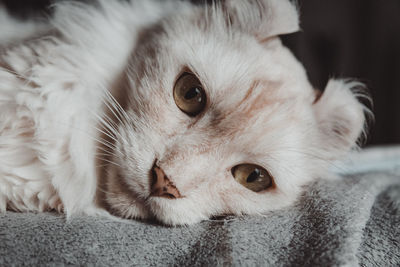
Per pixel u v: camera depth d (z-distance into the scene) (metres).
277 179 0.24
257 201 0.24
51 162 0.22
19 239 0.18
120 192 0.22
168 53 0.23
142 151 0.22
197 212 0.22
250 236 0.19
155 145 0.22
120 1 0.27
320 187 0.24
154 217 0.22
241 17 0.25
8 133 0.21
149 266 0.18
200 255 0.19
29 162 0.22
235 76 0.23
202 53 0.23
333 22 0.48
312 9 0.47
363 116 0.27
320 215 0.20
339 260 0.17
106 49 0.24
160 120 0.22
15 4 0.34
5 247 0.17
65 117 0.22
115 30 0.25
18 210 0.21
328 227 0.19
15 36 0.25
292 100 0.24
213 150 0.22
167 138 0.22
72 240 0.18
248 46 0.24
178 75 0.23
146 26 0.26
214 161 0.22
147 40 0.25
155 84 0.23
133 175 0.22
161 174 0.21
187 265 0.18
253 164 0.23
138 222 0.22
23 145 0.21
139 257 0.18
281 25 0.25
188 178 0.22
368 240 0.21
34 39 0.24
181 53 0.23
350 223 0.19
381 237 0.21
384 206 0.24
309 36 0.46
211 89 0.23
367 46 0.50
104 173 0.23
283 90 0.24
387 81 0.50
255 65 0.24
